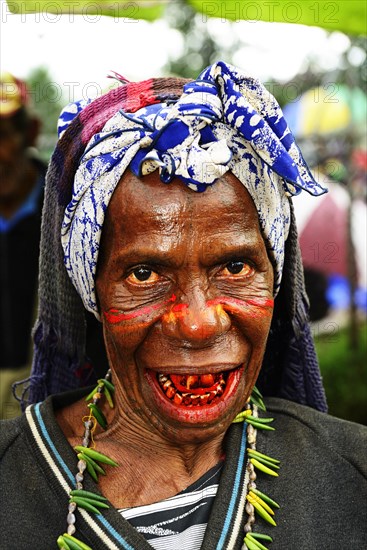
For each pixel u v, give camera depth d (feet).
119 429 4.55
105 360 5.32
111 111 4.31
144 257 4.03
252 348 4.29
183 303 4.06
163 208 3.99
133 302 4.15
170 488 4.42
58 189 4.57
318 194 4.33
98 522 4.14
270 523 4.29
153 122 4.00
